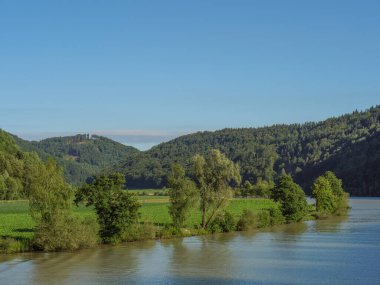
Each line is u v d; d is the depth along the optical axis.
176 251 65.19
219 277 48.81
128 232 73.25
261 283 46.28
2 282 47.06
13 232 77.69
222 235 84.44
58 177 67.56
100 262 56.88
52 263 56.19
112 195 71.62
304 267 53.78
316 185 130.62
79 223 67.38
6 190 174.25
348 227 98.56
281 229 94.94
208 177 87.81
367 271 51.44
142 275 49.72
